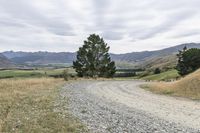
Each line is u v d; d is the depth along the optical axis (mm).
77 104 25391
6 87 34219
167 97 37219
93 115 19672
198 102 31594
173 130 15680
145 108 25469
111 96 36062
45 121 15844
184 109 25281
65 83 56312
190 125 17578
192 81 42969
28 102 23609
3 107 20047
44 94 31016
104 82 69812
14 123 14969
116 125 16391
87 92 40281
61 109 21312
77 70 93688
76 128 14789
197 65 81562
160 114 22000
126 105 27281
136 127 16062
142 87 55750
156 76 118125
